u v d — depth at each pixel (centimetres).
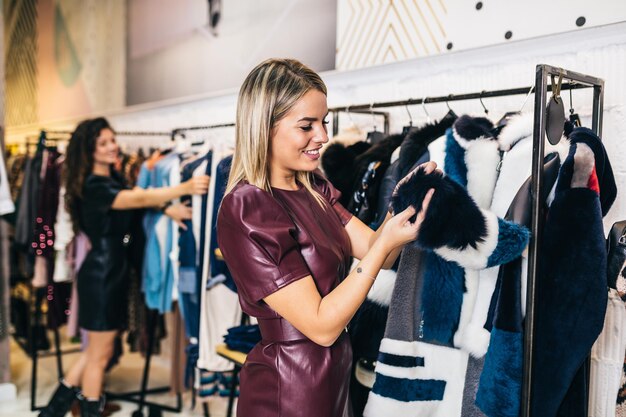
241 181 142
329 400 142
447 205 135
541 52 198
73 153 307
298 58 299
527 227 147
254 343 226
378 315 183
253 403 147
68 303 381
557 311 147
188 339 301
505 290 148
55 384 395
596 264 144
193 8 378
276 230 134
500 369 148
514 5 200
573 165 145
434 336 162
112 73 471
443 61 229
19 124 643
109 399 358
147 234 310
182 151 313
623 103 178
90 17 497
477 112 218
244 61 337
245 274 136
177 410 335
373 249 132
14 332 482
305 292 132
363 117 264
